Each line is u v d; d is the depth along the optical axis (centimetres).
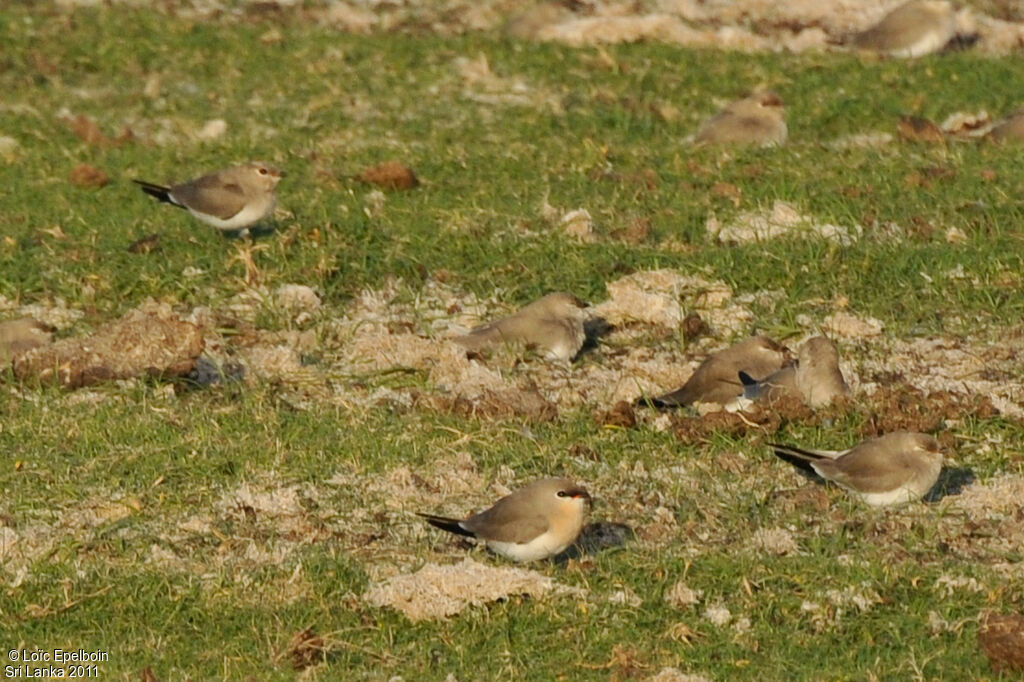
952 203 1838
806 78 2339
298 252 1738
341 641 1094
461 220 1825
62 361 1460
